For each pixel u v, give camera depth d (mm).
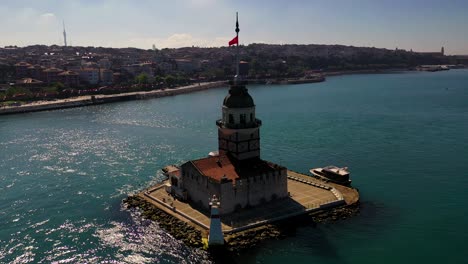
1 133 194000
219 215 82875
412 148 148500
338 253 76000
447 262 73312
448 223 87562
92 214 95375
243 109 91938
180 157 145250
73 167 134375
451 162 129875
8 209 99812
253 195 89938
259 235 79438
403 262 73312
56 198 106562
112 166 134875
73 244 81688
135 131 194125
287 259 73812
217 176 88750
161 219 88625
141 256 76250
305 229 83312
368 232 83562
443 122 196500
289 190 100500
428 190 106500
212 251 75188
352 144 156625
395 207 95875
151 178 121562
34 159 145000
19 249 80438
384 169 124688
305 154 144125
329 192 98938
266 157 141125
